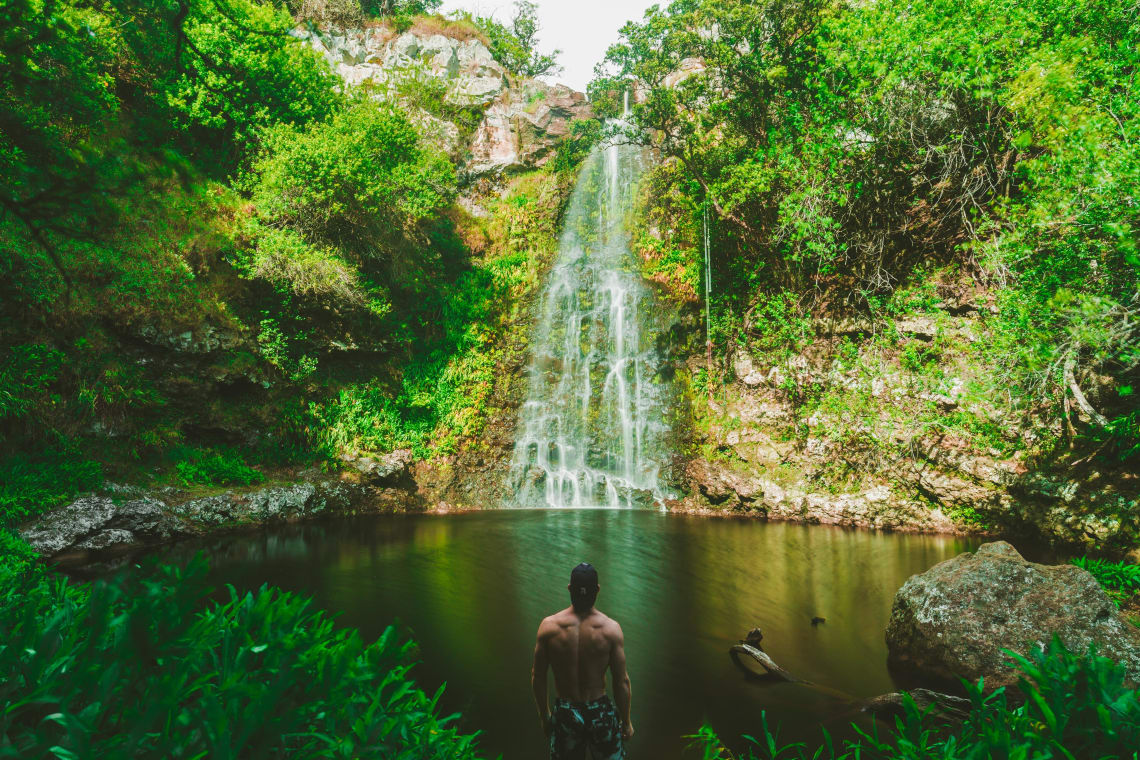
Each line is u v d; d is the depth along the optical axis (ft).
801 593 35.01
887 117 52.26
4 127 15.48
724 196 67.10
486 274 79.66
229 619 9.56
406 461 64.08
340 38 97.76
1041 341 36.22
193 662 7.79
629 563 41.63
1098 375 42.91
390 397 67.21
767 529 53.67
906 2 47.16
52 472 40.98
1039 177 34.58
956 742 9.27
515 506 66.49
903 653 24.36
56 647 7.85
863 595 34.65
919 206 58.49
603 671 12.07
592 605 12.37
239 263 58.39
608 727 11.71
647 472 70.03
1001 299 39.34
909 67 47.78
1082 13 38.09
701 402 71.00
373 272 70.49
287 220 62.85
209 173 61.98
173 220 54.60
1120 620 21.29
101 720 6.90
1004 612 22.20
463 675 23.26
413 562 40.70
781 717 20.18
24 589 15.48
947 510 52.47
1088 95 34.88
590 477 69.92
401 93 88.53
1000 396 46.52
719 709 20.75
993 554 24.17
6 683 6.99
